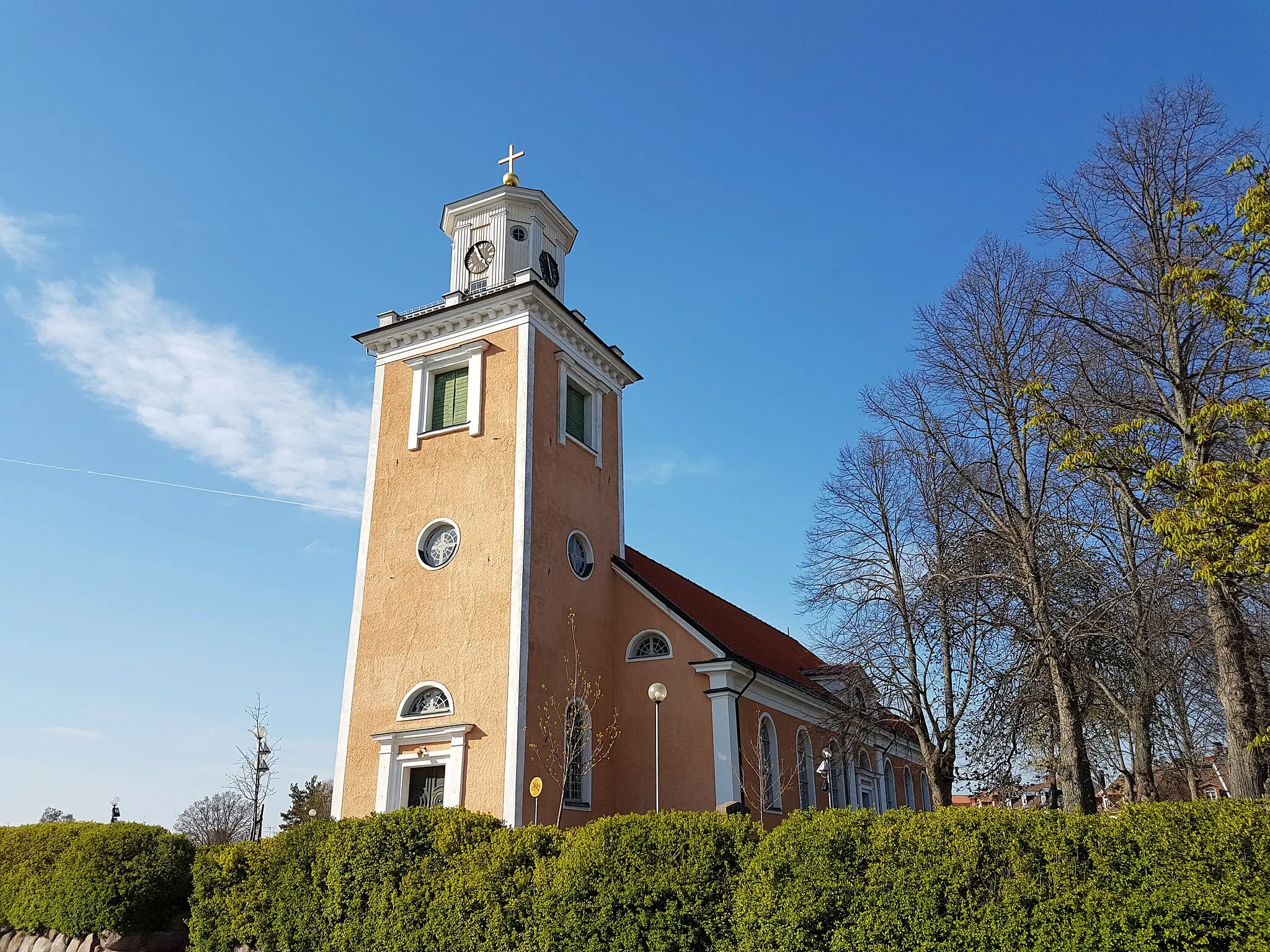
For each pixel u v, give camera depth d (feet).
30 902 57.57
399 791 74.90
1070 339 70.95
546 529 81.82
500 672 74.18
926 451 86.48
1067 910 31.09
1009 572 77.00
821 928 35.06
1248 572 42.27
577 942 39.75
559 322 91.09
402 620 80.89
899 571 94.84
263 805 117.70
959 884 32.91
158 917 55.52
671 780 81.76
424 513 84.23
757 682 91.30
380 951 45.01
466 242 95.96
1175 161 64.54
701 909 37.91
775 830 37.99
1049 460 74.33
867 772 125.39
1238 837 29.68
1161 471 46.26
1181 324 61.26
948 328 79.71
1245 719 53.88
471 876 43.86
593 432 94.48
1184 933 29.27
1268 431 43.73
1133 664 75.46
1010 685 79.61
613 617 89.71
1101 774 112.37
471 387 86.84
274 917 49.29
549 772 73.87
